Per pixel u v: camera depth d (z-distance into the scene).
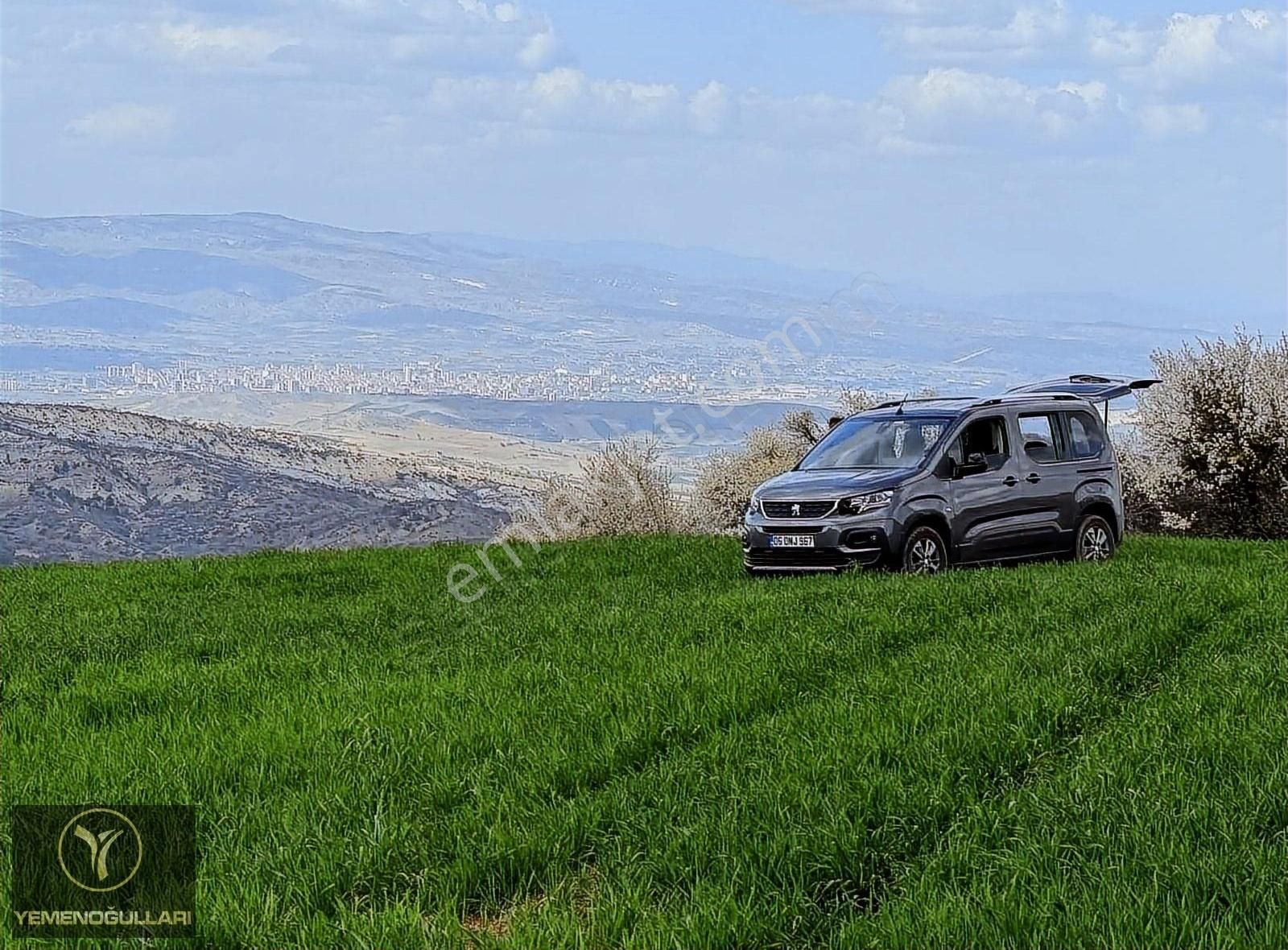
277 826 8.19
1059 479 21.02
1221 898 6.67
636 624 15.23
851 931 6.46
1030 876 6.97
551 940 6.47
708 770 9.08
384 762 9.49
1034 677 11.45
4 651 14.95
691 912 6.68
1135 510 38.53
